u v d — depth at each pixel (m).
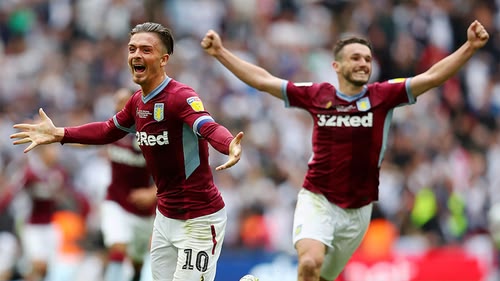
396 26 54.41
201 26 55.34
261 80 22.42
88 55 53.38
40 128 19.84
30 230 35.19
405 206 42.44
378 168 22.12
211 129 18.23
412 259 37.53
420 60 54.00
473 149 49.41
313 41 55.06
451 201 43.31
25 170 35.06
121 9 55.59
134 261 29.94
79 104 50.88
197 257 19.44
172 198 19.56
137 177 29.02
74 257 38.41
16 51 55.03
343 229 22.19
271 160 44.03
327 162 21.95
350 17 55.62
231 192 42.06
